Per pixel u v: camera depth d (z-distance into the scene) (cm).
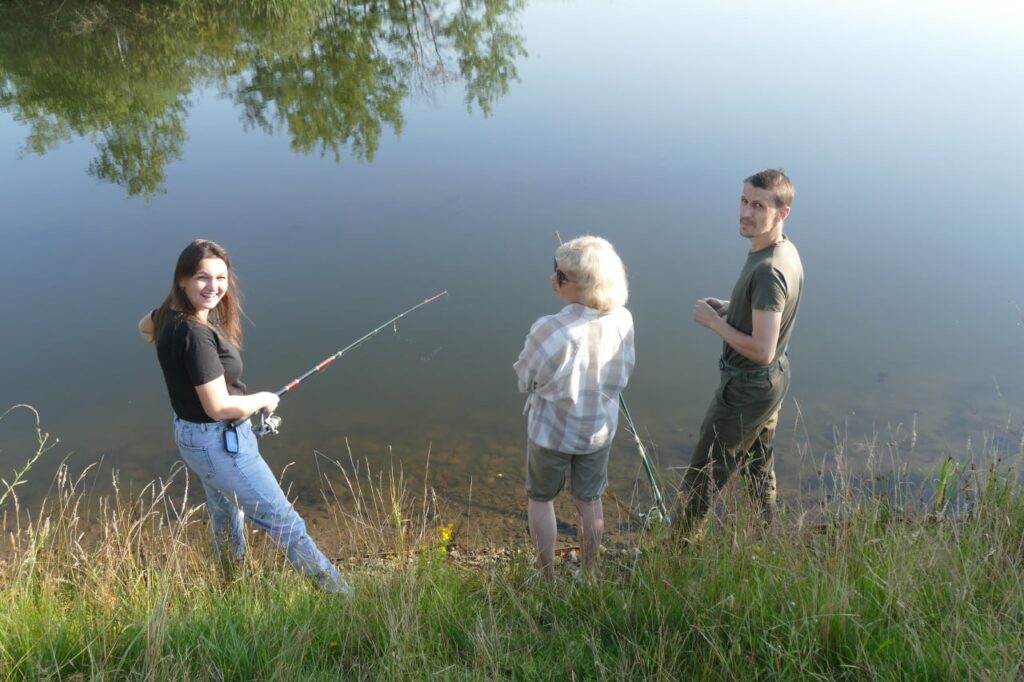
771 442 372
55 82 1741
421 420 591
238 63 1903
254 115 1518
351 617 275
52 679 247
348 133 1385
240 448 325
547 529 335
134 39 2028
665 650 247
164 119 1489
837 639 241
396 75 1827
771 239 329
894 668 229
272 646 261
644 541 323
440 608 285
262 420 359
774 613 252
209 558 339
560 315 314
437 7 2409
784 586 264
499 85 1614
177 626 271
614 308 317
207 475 324
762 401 344
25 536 357
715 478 360
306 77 1805
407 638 256
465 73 1803
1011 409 555
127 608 286
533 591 301
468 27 2188
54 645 261
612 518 454
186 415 319
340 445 561
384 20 2294
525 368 317
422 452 552
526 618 274
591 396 319
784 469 490
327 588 318
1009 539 289
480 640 251
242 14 2138
